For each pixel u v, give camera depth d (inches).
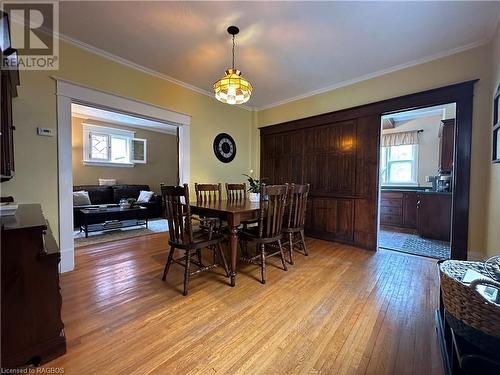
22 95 86.8
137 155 259.9
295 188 105.4
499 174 81.7
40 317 49.1
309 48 102.0
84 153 223.6
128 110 116.9
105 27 88.6
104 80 108.0
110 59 109.7
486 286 38.5
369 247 128.6
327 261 109.8
